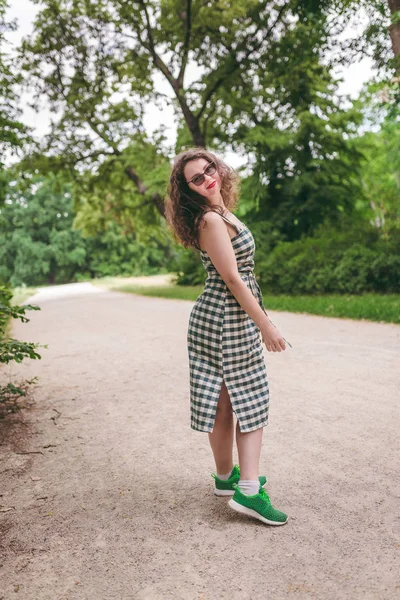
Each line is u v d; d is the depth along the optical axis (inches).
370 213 1011.9
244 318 95.0
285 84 749.9
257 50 717.9
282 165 932.6
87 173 962.1
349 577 75.1
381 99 434.9
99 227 1169.4
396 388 174.4
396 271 515.2
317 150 927.7
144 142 894.4
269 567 79.3
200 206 93.2
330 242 631.2
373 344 256.1
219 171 98.5
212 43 751.1
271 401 171.6
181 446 137.0
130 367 246.1
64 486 116.6
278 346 90.0
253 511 92.3
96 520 99.3
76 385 217.2
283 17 669.3
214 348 94.7
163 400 183.8
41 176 978.7
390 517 91.5
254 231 873.5
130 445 140.6
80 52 773.9
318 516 94.0
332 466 115.9
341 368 209.8
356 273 547.5
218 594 73.5
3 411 179.0
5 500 111.2
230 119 888.3
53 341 352.2
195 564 81.7
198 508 101.6
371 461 116.8
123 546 89.0
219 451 103.3
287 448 129.0
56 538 93.4
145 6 732.0
